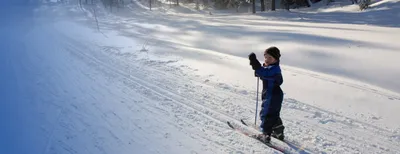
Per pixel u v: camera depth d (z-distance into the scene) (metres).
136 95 6.34
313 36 13.23
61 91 6.64
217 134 4.54
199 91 6.53
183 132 4.61
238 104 5.77
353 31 15.56
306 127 4.77
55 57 10.24
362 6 31.12
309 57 9.52
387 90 6.34
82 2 57.91
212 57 9.72
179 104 5.78
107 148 4.15
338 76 7.55
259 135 4.32
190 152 4.03
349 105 5.55
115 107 5.66
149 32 18.52
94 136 4.50
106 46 12.34
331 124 4.84
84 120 5.07
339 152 4.02
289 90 6.46
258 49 11.24
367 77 7.29
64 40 14.11
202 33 16.78
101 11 49.34
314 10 38.06
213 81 7.23
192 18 35.78
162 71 8.27
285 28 18.22
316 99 5.90
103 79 7.59
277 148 4.10
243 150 4.07
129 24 25.30
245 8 53.56
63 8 46.16
